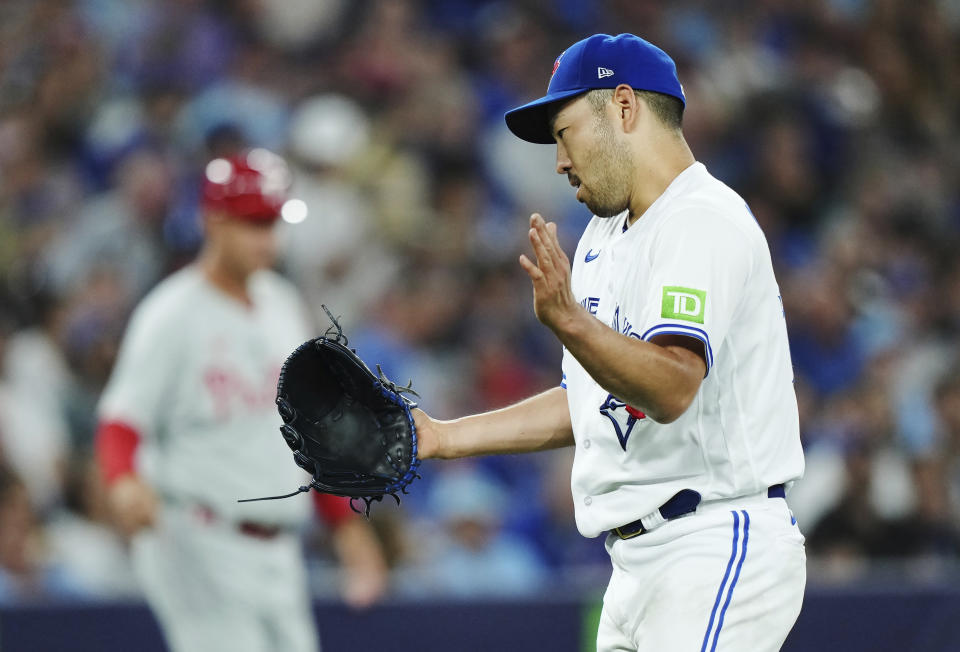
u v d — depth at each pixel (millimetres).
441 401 28984
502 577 24406
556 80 11031
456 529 24766
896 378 29844
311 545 23938
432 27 39062
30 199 32938
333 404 10898
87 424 27281
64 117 35062
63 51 36094
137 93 35844
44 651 18719
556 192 35938
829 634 19859
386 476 10844
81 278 30141
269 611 18406
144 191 31750
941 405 29469
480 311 31391
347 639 19328
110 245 30875
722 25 41188
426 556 24234
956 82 43375
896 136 41125
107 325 28875
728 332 10477
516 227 34594
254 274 19000
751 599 10461
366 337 29641
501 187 35688
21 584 22578
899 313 34000
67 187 33281
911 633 19953
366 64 36906
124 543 24641
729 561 10477
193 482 18094
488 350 30297
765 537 10578
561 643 19516
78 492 25641
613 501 10898
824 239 36281
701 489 10594
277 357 18906
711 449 10547
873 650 19875
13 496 22766
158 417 18188
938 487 26406
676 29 40500
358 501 19547
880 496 25812
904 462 26438
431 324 30828
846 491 25297
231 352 18422
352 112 35531
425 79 37000
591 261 11469
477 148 36219
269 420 18562
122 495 17500
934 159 40875
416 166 34812
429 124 35750
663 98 10953
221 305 18547
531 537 25547
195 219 31406
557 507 25906
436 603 19484
